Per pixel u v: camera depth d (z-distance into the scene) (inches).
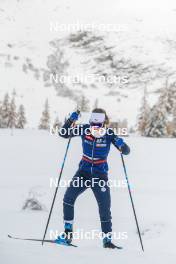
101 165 310.2
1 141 1469.0
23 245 266.4
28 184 645.9
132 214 460.1
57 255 245.4
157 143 1569.9
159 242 361.1
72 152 1176.2
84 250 270.7
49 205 496.7
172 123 2822.3
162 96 2834.6
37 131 2650.1
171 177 767.7
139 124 3348.9
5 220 414.3
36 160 991.0
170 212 463.5
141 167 917.2
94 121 309.0
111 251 274.8
